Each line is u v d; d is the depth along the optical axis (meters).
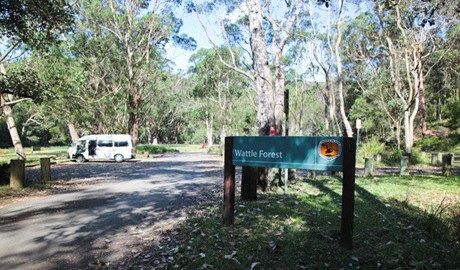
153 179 14.30
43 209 7.95
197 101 52.34
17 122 53.88
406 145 21.94
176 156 36.06
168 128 76.94
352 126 44.66
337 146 4.38
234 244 4.77
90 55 29.52
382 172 15.62
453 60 30.97
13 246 5.23
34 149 47.53
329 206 6.91
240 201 7.62
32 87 13.11
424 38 21.64
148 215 7.23
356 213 6.32
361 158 22.41
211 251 4.56
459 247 4.61
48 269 4.33
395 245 4.52
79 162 26.56
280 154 4.93
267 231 5.29
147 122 63.94
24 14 10.79
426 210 6.62
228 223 5.70
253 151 5.29
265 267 3.99
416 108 22.23
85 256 4.78
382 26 23.83
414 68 22.09
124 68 32.88
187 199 9.16
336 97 44.34
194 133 76.94
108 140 27.09
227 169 5.67
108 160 28.14
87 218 7.00
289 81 40.06
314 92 42.38
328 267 3.90
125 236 5.70
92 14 28.33
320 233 4.89
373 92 29.39
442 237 4.99
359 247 4.46
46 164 13.28
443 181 10.86
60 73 16.19
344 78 36.47
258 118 9.66
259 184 9.07
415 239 4.90
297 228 5.38
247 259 4.23
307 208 6.75
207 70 44.00
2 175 11.83
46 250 5.04
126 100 32.09
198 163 25.27
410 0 13.54
